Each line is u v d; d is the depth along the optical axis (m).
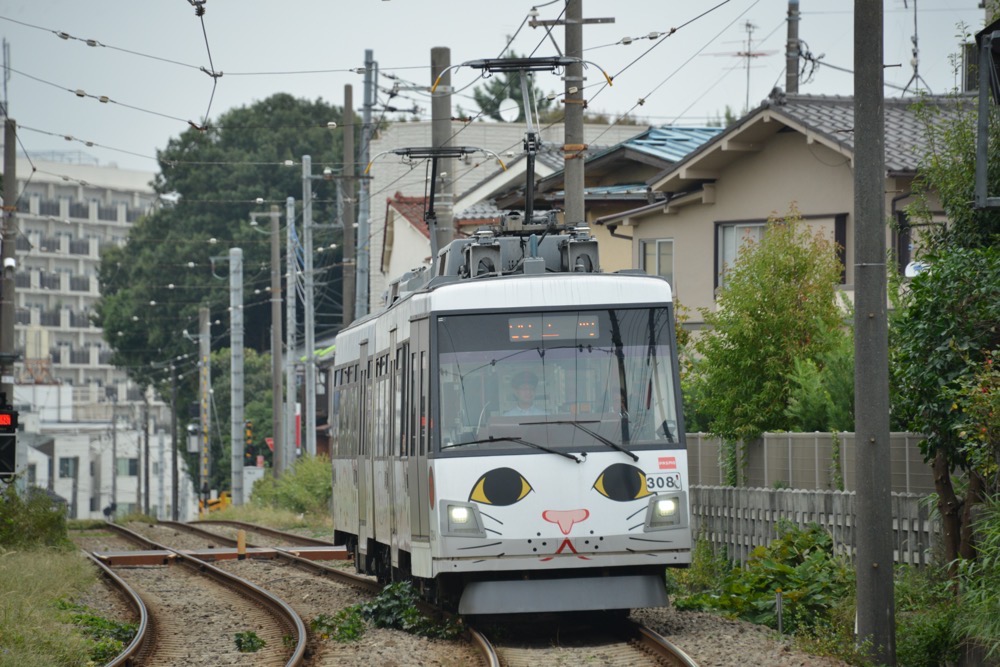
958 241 51.22
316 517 139.88
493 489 45.88
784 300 69.06
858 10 40.81
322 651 46.56
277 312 165.12
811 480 61.03
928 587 46.06
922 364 45.00
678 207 100.62
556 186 122.50
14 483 95.00
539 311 47.81
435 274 59.09
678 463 46.81
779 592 45.81
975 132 51.53
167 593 73.25
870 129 40.81
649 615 51.22
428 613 54.94
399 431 53.44
